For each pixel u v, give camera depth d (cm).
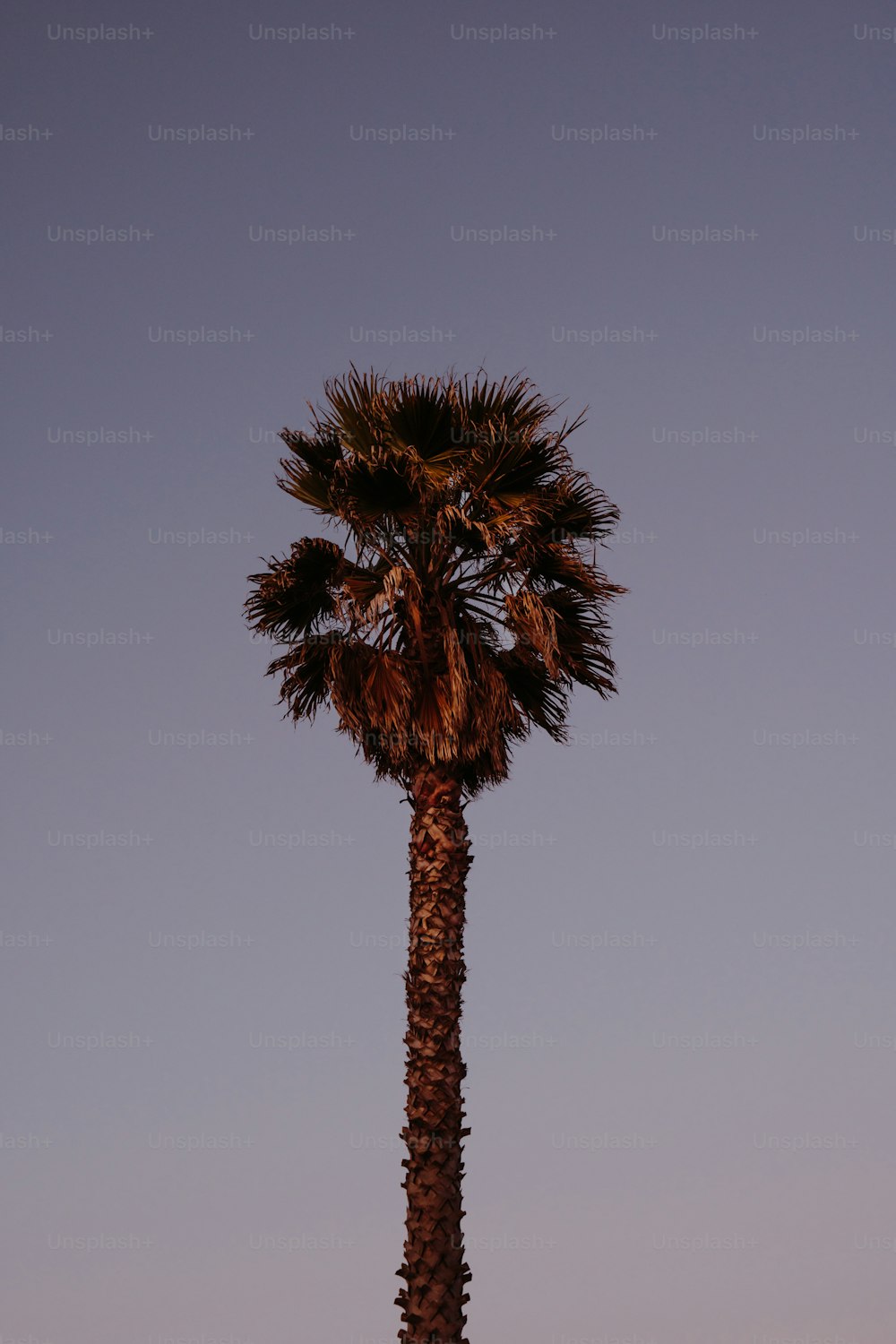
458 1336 2097
